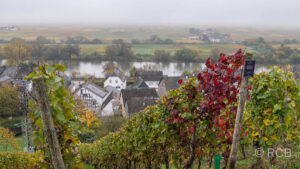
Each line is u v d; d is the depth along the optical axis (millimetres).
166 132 6102
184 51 122375
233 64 4227
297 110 6820
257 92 6395
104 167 12867
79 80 85438
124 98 45406
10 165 8648
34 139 3719
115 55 129125
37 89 3111
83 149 15555
